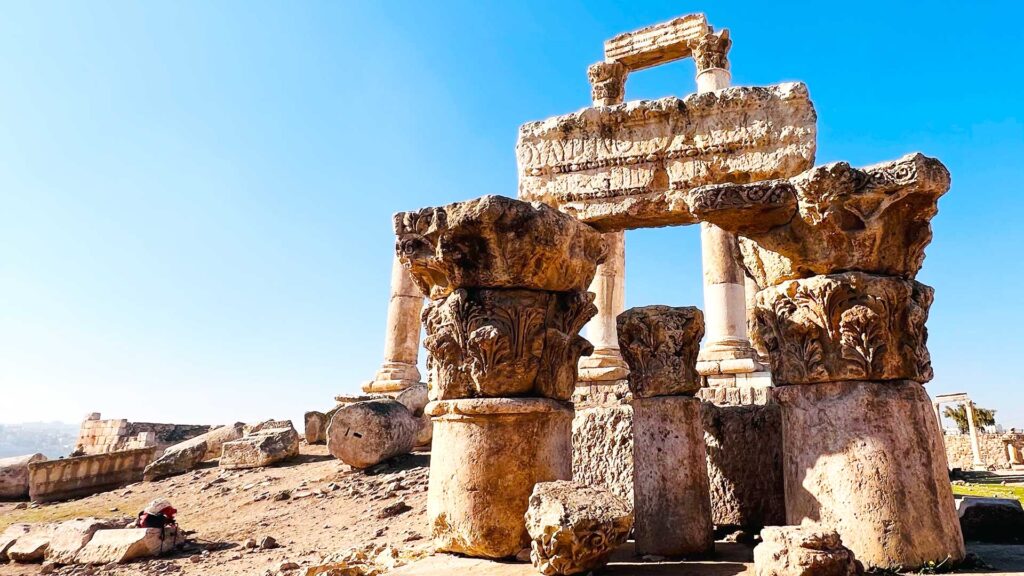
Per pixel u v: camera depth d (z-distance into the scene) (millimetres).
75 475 16266
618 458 6672
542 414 5656
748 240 5738
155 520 9383
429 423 15711
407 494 10914
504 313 5637
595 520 4582
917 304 5059
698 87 15172
